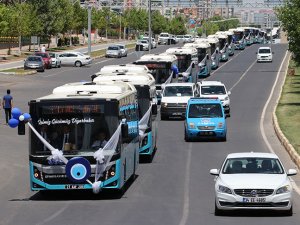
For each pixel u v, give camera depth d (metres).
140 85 45.91
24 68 122.50
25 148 52.41
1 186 38.00
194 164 45.00
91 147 32.97
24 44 190.00
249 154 30.41
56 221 27.91
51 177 32.75
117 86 36.06
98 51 178.50
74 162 32.47
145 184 37.78
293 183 37.25
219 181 28.28
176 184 37.66
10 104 65.25
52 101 33.16
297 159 43.59
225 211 28.69
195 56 97.81
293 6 71.56
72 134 33.03
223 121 56.38
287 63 147.62
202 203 31.88
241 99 87.62
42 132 33.06
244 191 27.56
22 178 40.56
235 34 193.00
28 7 157.38
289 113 70.19
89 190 35.47
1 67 125.56
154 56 78.31
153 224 26.84
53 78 110.56
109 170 32.94
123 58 160.62
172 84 74.56
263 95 91.69
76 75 116.94
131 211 30.00
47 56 131.25
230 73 125.38
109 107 33.25
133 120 38.81
